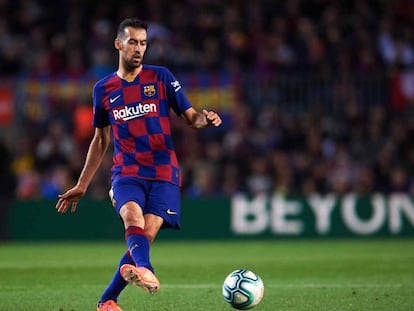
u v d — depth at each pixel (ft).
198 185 195.72
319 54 229.45
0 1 245.04
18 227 183.32
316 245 168.66
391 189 193.16
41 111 215.51
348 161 203.10
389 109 218.38
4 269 123.54
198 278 110.42
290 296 89.76
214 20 237.04
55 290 97.04
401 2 244.22
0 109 215.31
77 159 204.54
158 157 71.05
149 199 70.03
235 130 211.82
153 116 71.20
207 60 224.74
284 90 220.02
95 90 72.49
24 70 232.32
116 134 71.61
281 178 194.70
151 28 228.84
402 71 224.94
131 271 62.44
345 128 213.66
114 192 70.28
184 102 71.87
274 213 183.11
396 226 181.98
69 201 73.56
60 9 246.68
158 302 85.40
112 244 176.55
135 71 72.08
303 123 211.20
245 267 124.98
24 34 241.76
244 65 229.66
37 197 200.13
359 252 150.30
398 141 205.05
